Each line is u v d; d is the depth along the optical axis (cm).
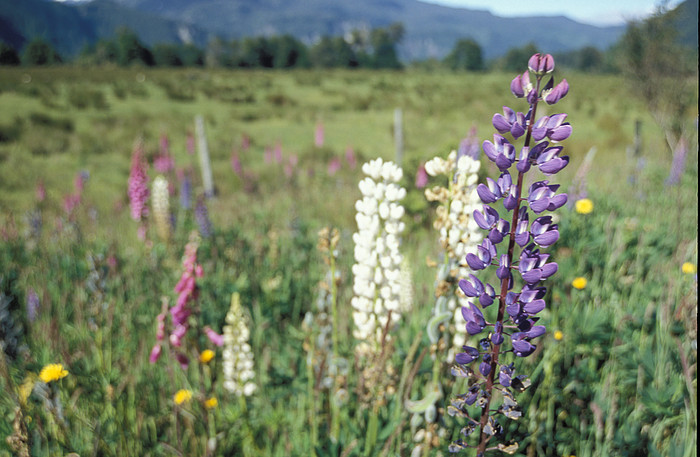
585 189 421
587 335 273
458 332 197
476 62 10131
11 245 573
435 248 386
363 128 2305
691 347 239
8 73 4291
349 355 278
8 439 216
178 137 1984
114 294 429
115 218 832
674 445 193
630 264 382
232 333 263
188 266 258
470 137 421
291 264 525
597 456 215
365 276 197
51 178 1330
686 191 571
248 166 1522
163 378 326
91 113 2452
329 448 204
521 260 113
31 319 369
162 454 265
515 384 120
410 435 212
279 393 287
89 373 296
